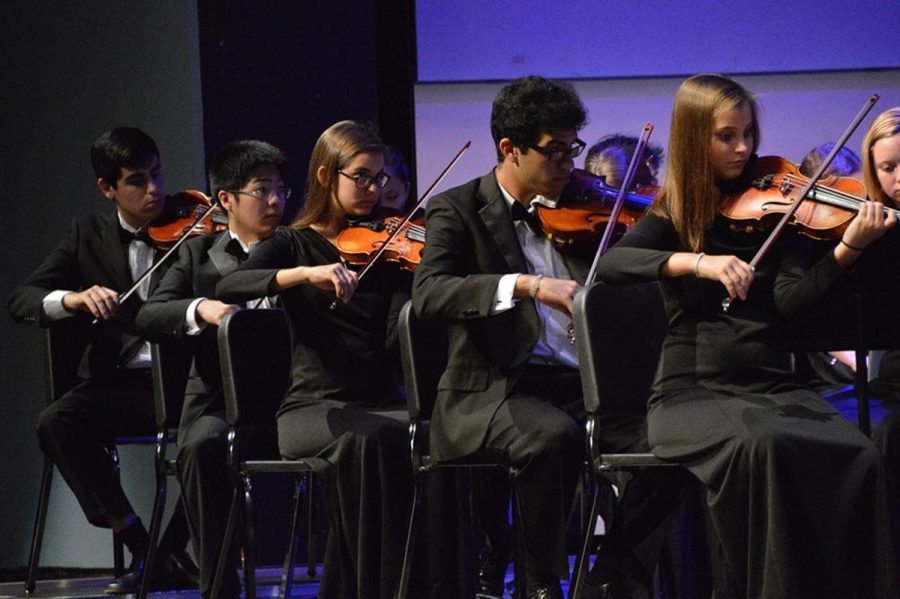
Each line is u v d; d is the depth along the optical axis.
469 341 8.98
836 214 9.40
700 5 14.86
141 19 14.94
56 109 15.30
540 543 8.53
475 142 14.88
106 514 12.08
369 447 9.20
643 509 8.74
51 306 12.30
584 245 9.50
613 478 9.23
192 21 14.78
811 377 11.90
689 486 8.84
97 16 15.12
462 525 9.51
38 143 15.38
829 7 14.83
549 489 8.45
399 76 14.77
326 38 14.68
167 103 14.80
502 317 8.93
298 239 10.30
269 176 11.77
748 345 8.23
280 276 9.41
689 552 9.01
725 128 8.24
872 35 14.84
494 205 9.27
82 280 13.20
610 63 14.88
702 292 8.30
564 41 14.87
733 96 8.24
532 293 8.43
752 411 7.89
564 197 9.71
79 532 15.20
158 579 12.32
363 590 9.19
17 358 15.42
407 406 9.52
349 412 9.51
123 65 15.00
